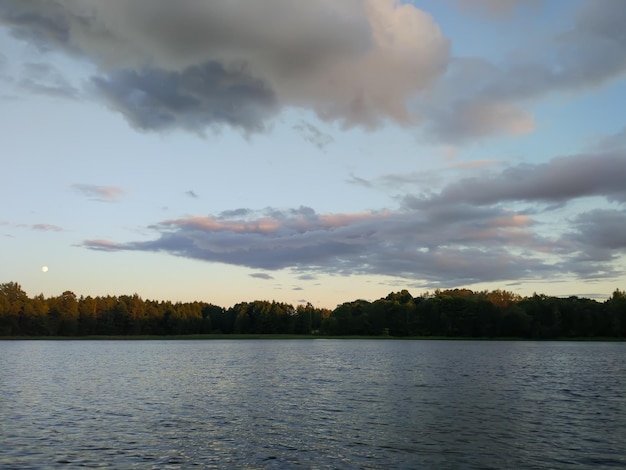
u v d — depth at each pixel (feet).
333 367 255.70
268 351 438.40
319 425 104.42
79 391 159.74
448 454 82.28
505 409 124.06
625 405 130.62
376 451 84.12
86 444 88.28
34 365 270.46
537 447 86.58
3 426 103.09
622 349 453.58
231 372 229.04
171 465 76.28
